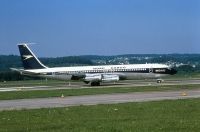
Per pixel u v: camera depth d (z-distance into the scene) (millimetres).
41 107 57406
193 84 121125
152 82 146125
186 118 38875
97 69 137125
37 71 142250
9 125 37125
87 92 91625
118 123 36125
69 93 89125
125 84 133500
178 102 58219
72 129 33281
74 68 139625
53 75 141500
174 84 122812
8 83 179000
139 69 137250
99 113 46188
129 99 69312
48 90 104312
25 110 51719
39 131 32781
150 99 68000
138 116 41938
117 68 136750
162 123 35500
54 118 42062
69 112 47875
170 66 141750
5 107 59094
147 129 32250
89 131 31875
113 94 83812
